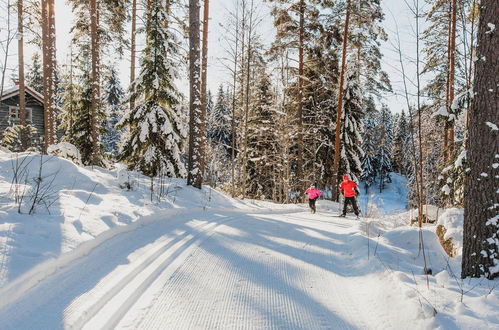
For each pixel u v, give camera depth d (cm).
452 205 803
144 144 1367
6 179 766
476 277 425
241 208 1263
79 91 1769
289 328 313
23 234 421
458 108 577
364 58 2086
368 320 334
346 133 2114
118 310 325
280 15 1877
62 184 837
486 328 294
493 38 425
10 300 303
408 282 413
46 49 1592
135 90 1374
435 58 1559
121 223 589
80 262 421
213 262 491
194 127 1326
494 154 420
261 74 2142
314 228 826
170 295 370
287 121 2153
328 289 415
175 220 766
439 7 1440
